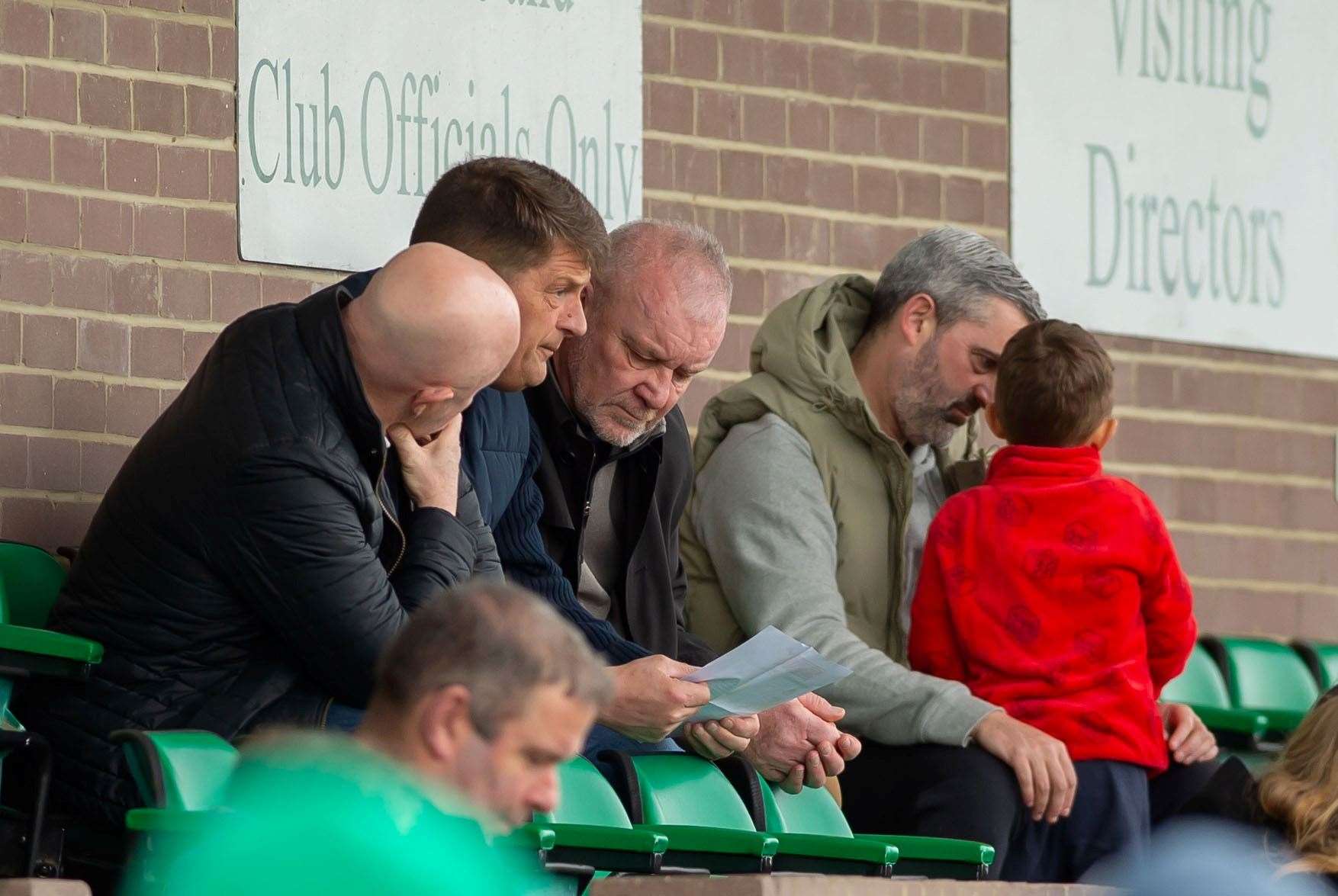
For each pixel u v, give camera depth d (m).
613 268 12.93
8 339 14.25
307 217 15.59
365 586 10.25
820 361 14.90
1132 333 19.33
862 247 18.09
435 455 10.94
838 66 18.14
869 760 13.77
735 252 17.48
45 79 14.60
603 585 13.39
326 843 6.66
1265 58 20.14
